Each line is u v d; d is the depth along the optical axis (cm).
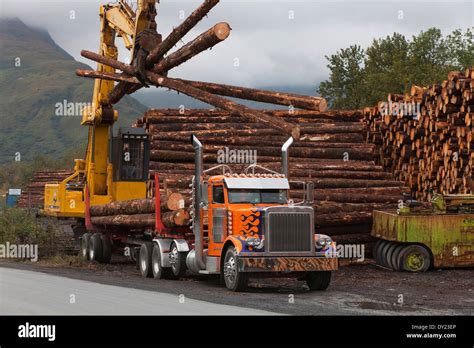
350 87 5272
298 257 1346
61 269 1903
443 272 1758
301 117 2609
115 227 2144
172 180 1958
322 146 2361
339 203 2027
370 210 2020
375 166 2259
